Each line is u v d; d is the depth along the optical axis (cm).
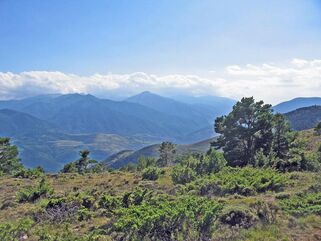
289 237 1277
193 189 2350
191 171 2933
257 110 4494
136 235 1376
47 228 1714
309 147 4644
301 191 2009
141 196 2128
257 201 1686
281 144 4194
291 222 1430
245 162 4331
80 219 1873
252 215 1485
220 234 1349
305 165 3288
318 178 2447
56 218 1905
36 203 2405
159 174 3703
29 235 1598
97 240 1409
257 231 1345
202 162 3309
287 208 1623
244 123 4503
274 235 1297
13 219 1983
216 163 3328
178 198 1977
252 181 2341
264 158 3734
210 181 2370
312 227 1370
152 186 2906
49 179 4078
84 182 3659
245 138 4431
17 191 3041
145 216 1462
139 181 3391
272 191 2198
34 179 4162
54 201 2183
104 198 2147
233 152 4500
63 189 3177
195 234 1334
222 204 1678
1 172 5275
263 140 4338
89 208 2097
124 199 2127
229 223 1454
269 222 1430
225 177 2562
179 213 1421
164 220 1404
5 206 2425
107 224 1638
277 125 4328
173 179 2942
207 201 1727
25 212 2119
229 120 4544
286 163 3406
